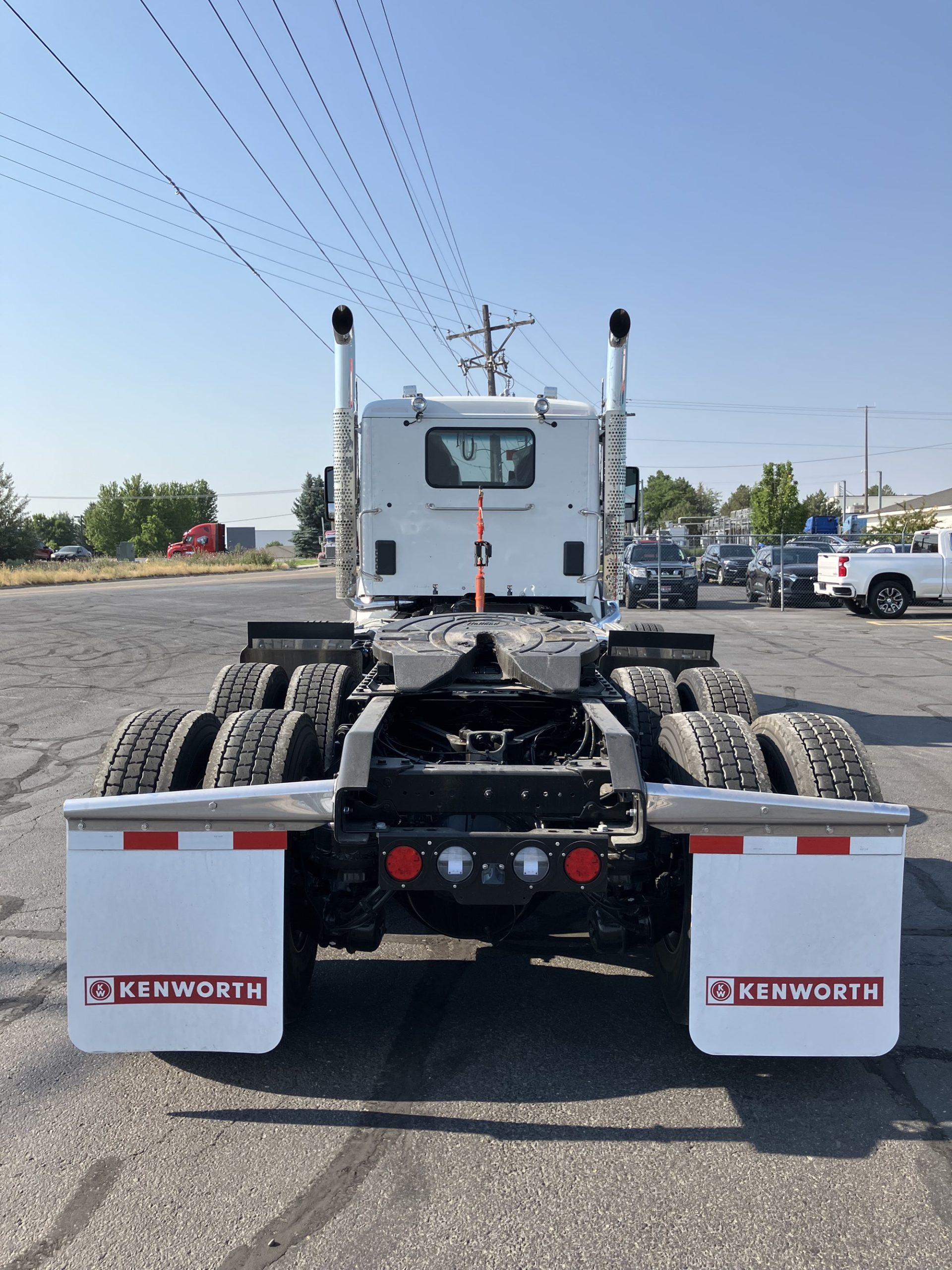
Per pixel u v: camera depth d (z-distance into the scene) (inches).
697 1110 115.6
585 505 259.3
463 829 127.5
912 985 150.6
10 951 161.9
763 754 135.7
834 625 748.0
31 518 2150.6
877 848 116.5
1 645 578.2
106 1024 116.7
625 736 122.0
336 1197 99.3
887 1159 106.1
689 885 122.3
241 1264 89.6
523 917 148.7
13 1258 90.4
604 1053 129.3
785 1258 90.4
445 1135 110.3
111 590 1194.6
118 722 353.7
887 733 344.8
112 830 116.0
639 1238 93.1
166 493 4298.7
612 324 245.4
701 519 2561.5
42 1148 107.7
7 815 242.5
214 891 116.0
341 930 131.2
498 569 259.9
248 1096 118.3
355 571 262.8
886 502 3767.2
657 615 853.8
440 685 146.6
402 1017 139.9
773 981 116.4
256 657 224.2
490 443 256.7
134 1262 89.9
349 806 125.0
